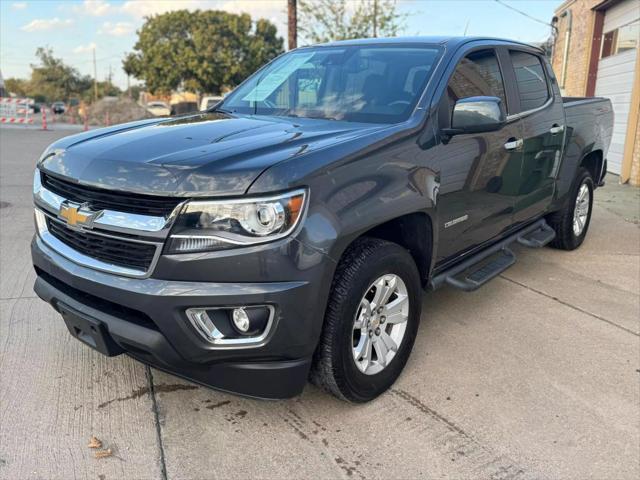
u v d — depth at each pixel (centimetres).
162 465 252
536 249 592
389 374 309
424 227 318
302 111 355
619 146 1121
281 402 301
